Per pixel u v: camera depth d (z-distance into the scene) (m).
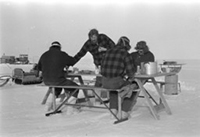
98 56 4.44
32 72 8.38
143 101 5.01
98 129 3.06
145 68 3.73
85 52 4.46
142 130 3.01
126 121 3.45
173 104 4.68
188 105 4.58
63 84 3.97
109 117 3.66
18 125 3.27
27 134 2.88
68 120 3.52
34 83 8.30
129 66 3.38
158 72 3.99
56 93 4.42
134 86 3.67
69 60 3.99
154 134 2.86
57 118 3.64
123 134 2.86
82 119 3.56
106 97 5.16
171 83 5.72
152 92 6.23
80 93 6.31
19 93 6.21
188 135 2.82
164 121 3.44
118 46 3.51
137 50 4.93
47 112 4.03
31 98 5.45
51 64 3.88
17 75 8.28
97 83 4.55
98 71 4.11
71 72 4.43
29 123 3.37
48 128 3.12
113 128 3.11
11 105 4.63
